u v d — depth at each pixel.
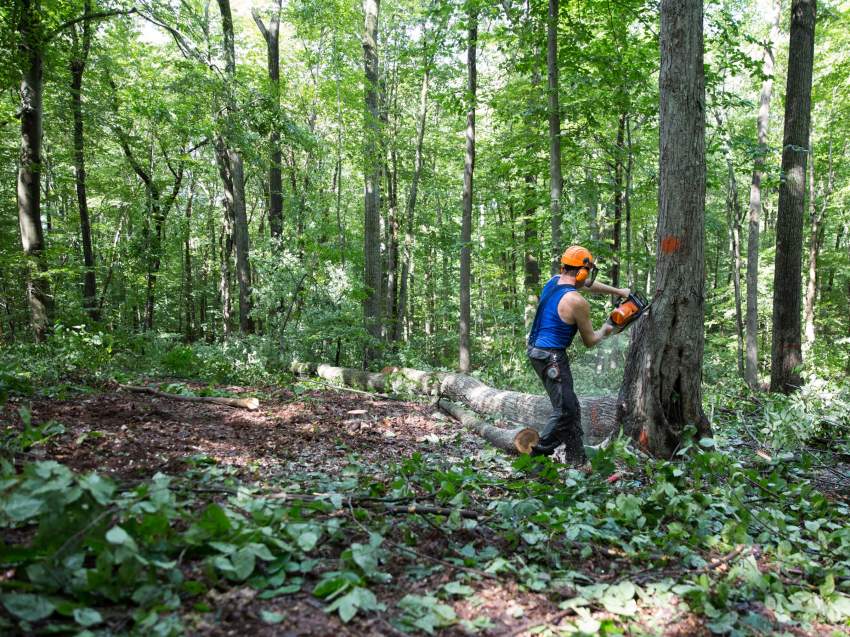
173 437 4.30
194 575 2.05
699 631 2.20
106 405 5.14
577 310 4.28
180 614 1.84
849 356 13.87
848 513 3.87
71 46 12.86
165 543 2.07
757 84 13.23
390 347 14.38
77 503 1.94
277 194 15.30
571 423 4.36
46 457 3.24
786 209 9.30
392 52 19.25
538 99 11.76
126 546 1.79
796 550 3.11
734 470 3.74
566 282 4.44
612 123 13.26
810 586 2.69
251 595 2.00
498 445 5.41
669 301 4.59
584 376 7.77
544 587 2.36
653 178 11.73
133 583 1.87
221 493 2.81
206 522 2.09
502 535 2.84
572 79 9.83
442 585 2.31
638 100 10.99
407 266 22.34
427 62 11.98
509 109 12.02
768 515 3.36
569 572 2.49
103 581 1.78
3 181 16.61
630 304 4.38
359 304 12.68
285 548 2.19
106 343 7.64
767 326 23.34
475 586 2.35
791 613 2.46
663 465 3.65
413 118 21.28
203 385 8.04
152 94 13.16
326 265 12.60
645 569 2.67
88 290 16.47
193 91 11.93
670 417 4.62
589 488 3.54
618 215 13.45
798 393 6.88
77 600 1.76
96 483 1.92
